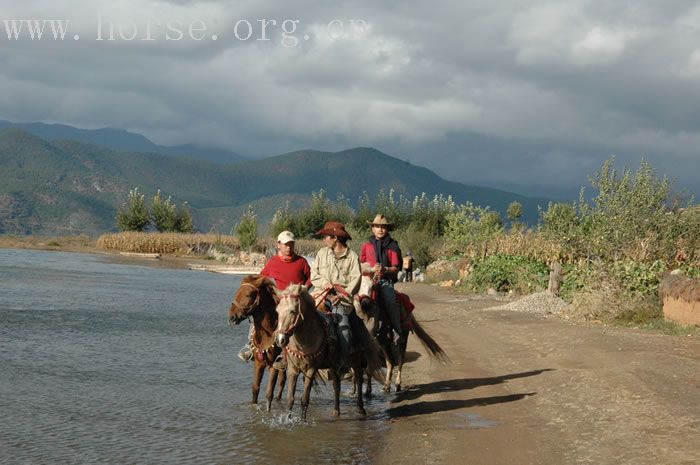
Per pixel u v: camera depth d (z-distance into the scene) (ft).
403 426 31.94
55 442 27.68
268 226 227.40
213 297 95.20
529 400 35.91
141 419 31.86
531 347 52.13
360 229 185.06
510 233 122.72
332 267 34.30
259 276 32.30
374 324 36.99
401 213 185.78
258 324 32.48
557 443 27.89
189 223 254.47
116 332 58.03
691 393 33.42
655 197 81.71
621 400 33.01
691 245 80.12
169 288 106.22
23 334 54.29
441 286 114.73
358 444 28.91
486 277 102.73
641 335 52.95
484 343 55.77
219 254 209.67
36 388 36.65
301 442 29.14
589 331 55.88
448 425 31.94
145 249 219.41
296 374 32.17
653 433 27.50
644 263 74.74
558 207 101.91
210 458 26.63
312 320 30.94
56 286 98.32
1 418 30.60
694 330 54.54
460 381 41.96
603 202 84.48
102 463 25.46
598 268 74.33
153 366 44.50
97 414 32.32
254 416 33.24
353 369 34.42
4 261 151.64
